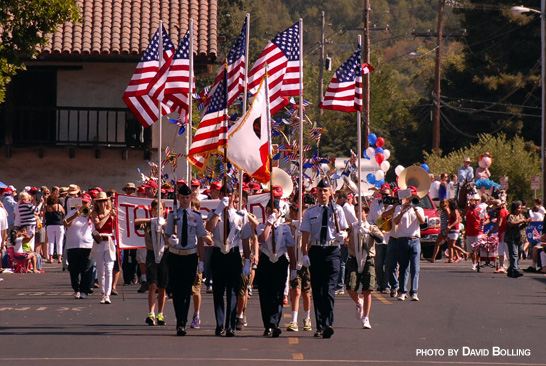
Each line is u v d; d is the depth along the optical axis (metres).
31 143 93.69
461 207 90.69
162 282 41.19
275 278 37.97
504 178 101.62
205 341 36.28
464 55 189.50
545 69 102.56
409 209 51.72
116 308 47.56
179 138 94.19
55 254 85.94
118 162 95.12
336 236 37.56
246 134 41.19
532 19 176.50
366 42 137.50
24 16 63.00
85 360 31.80
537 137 178.62
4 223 60.78
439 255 89.94
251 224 38.44
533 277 67.94
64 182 94.94
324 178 38.06
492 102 179.38
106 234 49.97
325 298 37.66
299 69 51.47
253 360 31.86
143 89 53.41
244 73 49.19
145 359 32.03
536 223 74.75
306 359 32.22
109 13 96.38
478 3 180.12
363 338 37.47
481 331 39.88
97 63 95.38
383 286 55.56
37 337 37.38
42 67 95.31
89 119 95.50
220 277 37.91
